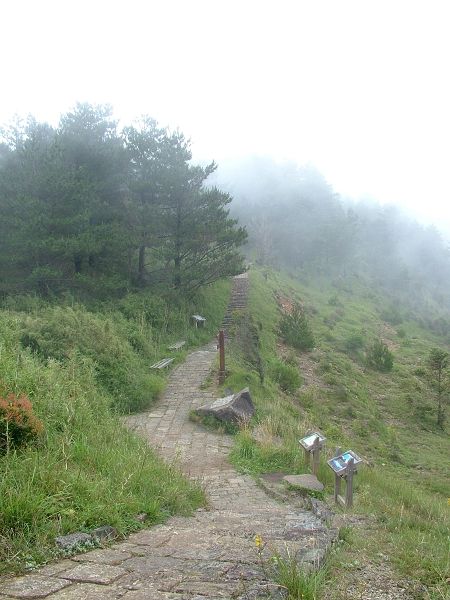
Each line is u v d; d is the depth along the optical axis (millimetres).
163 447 10352
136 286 25312
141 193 24281
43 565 3494
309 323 37062
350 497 6840
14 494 4223
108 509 4602
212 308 29438
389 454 16641
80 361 12398
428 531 6059
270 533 4707
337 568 3826
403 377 28922
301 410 18031
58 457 5977
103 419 8953
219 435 11414
